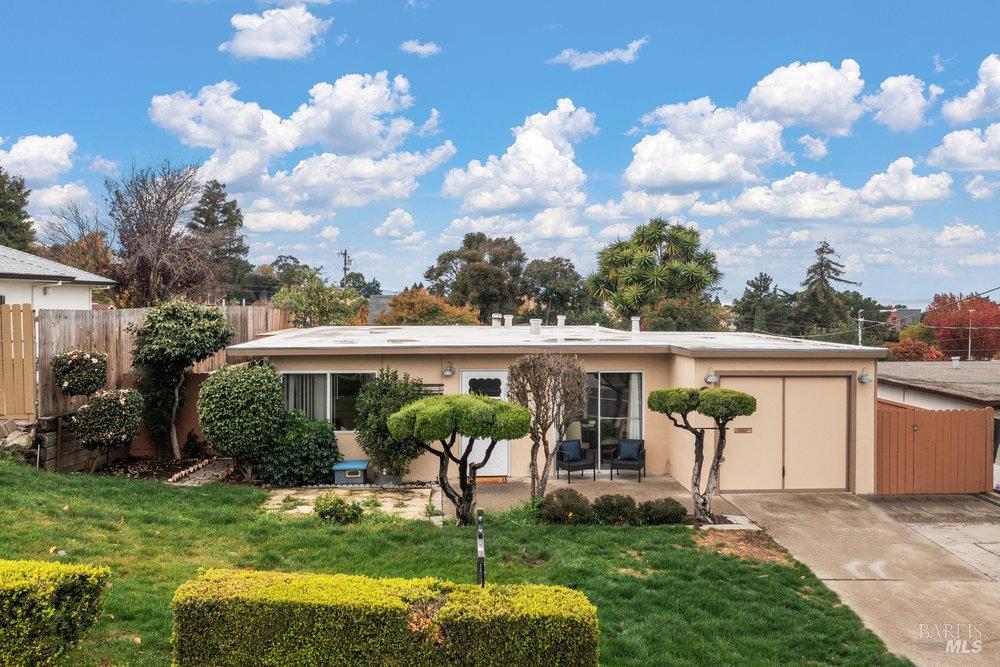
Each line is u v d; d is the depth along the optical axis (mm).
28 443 11484
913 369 19734
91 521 8992
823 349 13086
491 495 12773
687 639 7008
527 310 55656
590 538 9805
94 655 5602
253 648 5098
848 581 8875
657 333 19719
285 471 13117
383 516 10836
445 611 5129
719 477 13102
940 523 11344
